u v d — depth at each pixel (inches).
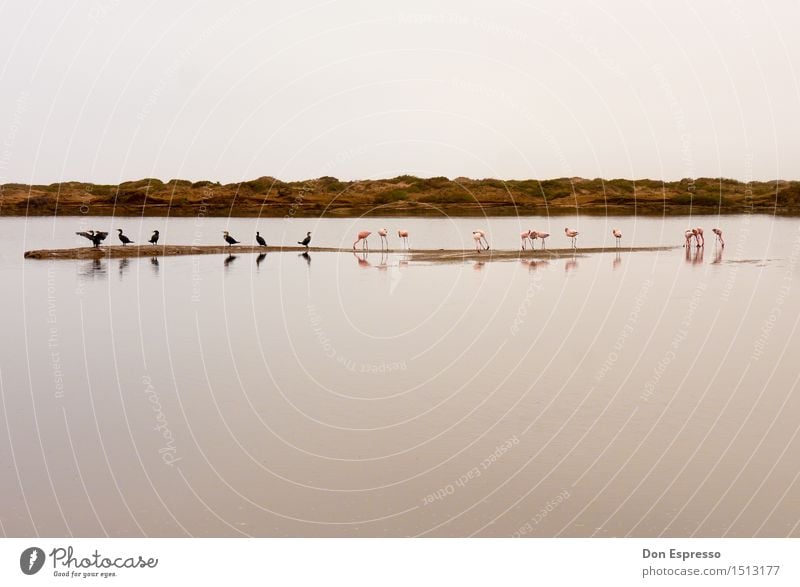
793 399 433.1
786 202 2536.9
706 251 1333.7
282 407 425.1
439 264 1134.4
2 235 1640.0
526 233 1320.1
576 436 377.1
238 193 2445.9
